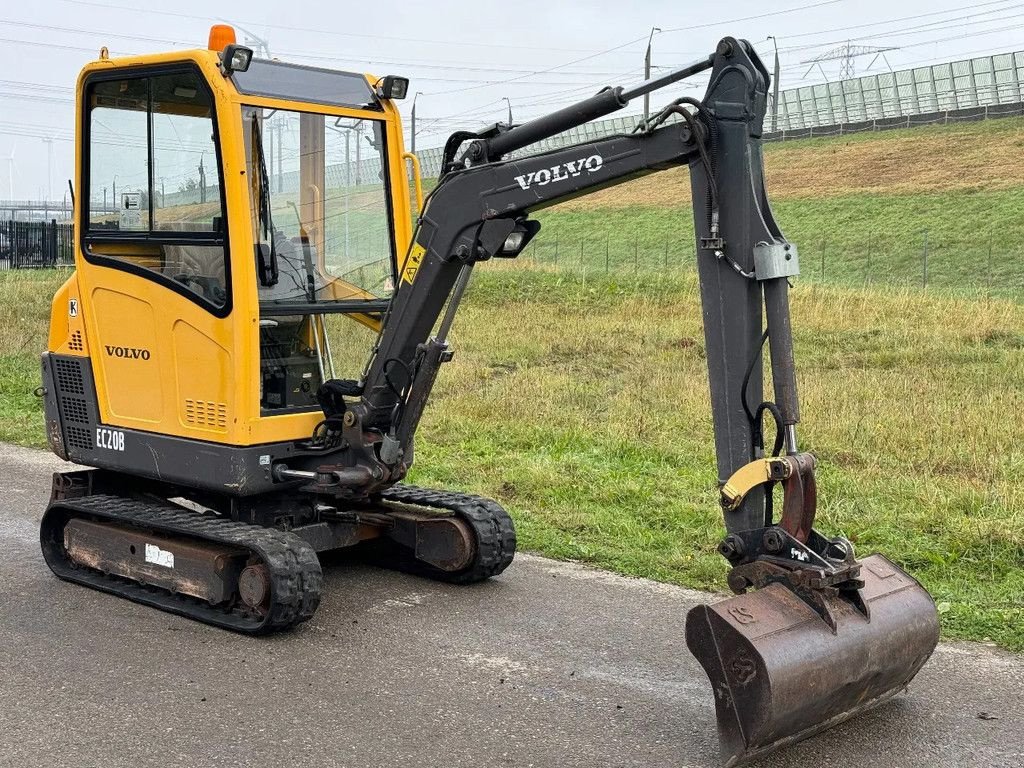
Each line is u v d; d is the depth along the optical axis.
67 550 7.05
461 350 15.93
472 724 4.95
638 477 9.41
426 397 6.40
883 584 5.09
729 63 4.81
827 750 4.75
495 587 6.96
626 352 15.87
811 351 15.45
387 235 6.95
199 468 6.32
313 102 6.39
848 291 19.95
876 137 51.91
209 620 6.18
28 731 4.80
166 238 6.36
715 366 4.92
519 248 6.04
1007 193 38.22
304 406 6.49
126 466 6.77
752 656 4.37
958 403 11.74
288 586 5.88
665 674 5.57
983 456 9.70
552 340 16.59
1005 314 17.14
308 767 4.50
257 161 6.11
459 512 6.95
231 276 6.03
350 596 6.79
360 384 6.46
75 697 5.18
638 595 6.82
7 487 9.42
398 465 6.51
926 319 17.23
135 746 4.67
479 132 5.93
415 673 5.54
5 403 13.02
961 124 50.66
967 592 6.73
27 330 17.70
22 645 5.87
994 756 4.71
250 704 5.13
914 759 4.67
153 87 6.30
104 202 6.68
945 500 8.23
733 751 4.46
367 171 6.79
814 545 4.81
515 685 5.40
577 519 8.25
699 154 4.90
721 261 4.86
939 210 37.75
